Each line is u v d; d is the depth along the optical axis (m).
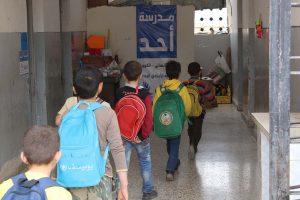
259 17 9.07
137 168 7.31
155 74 12.60
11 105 6.79
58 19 9.60
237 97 13.05
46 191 2.53
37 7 8.36
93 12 12.59
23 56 7.45
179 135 6.45
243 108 11.57
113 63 11.83
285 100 3.09
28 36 8.22
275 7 3.03
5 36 6.59
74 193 3.45
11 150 6.73
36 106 8.49
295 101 6.07
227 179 6.71
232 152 8.29
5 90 6.54
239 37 12.36
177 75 6.53
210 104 7.71
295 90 6.07
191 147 7.68
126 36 12.58
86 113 3.48
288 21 3.04
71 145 3.37
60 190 2.57
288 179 3.13
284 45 3.05
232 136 9.64
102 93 11.61
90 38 12.39
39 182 2.55
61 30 10.35
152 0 14.30
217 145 8.84
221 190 6.26
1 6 6.43
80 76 3.68
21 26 7.37
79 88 3.68
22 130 7.31
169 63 6.54
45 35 8.54
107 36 12.60
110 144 3.62
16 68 7.07
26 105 7.58
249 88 10.19
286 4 3.02
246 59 10.96
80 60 11.72
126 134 5.13
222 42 15.34
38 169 2.66
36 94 8.48
